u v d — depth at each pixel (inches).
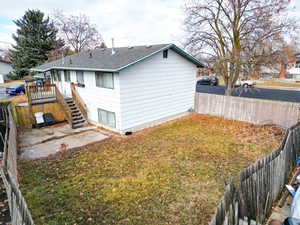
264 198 154.5
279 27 499.5
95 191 209.8
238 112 486.3
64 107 469.1
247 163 266.5
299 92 878.4
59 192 209.2
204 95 555.8
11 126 323.0
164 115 490.3
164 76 463.2
